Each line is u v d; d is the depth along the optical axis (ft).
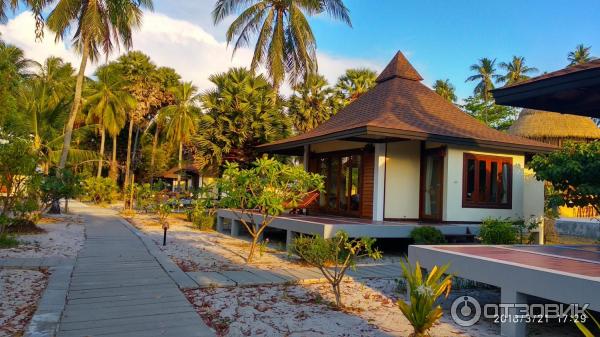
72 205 91.97
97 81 114.83
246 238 44.24
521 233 35.29
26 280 21.90
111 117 113.80
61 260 26.96
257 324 16.17
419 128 37.76
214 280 22.80
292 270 26.43
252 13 65.31
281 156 67.51
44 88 88.28
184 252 32.65
